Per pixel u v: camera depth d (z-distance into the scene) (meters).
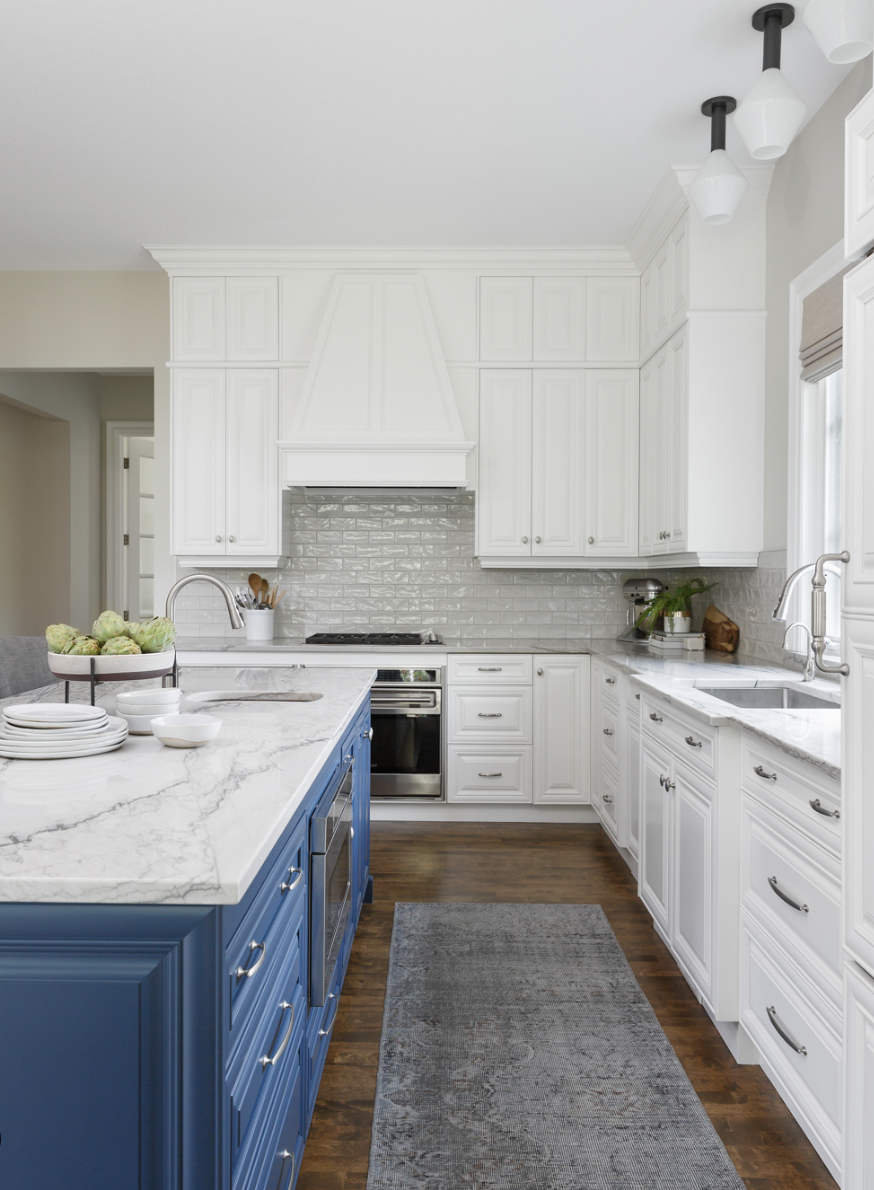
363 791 2.75
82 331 4.48
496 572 4.64
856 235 1.38
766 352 3.40
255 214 3.78
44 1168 0.91
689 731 2.32
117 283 4.48
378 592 4.66
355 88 2.78
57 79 2.73
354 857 2.47
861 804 1.34
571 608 4.64
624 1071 1.98
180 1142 0.91
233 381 4.25
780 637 3.23
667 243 3.73
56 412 5.85
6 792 1.25
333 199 3.62
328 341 4.12
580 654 4.07
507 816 4.13
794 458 3.11
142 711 1.74
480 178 3.43
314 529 4.66
